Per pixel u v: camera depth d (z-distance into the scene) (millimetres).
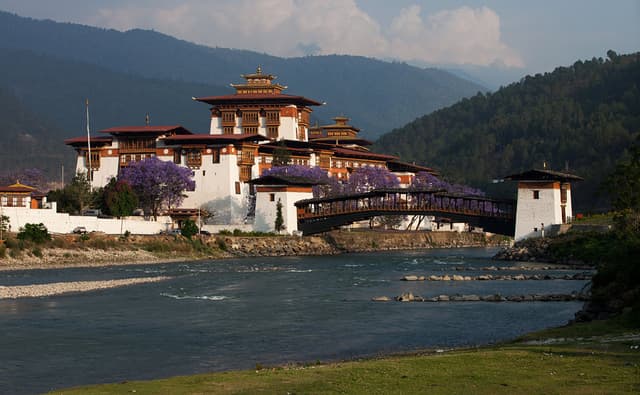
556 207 163250
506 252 158500
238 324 74750
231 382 43625
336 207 195875
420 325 73438
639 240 70625
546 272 126062
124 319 77562
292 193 192250
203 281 113625
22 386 51531
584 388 39438
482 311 81500
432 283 110312
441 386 40969
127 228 176375
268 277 120375
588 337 55625
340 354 60750
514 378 42250
